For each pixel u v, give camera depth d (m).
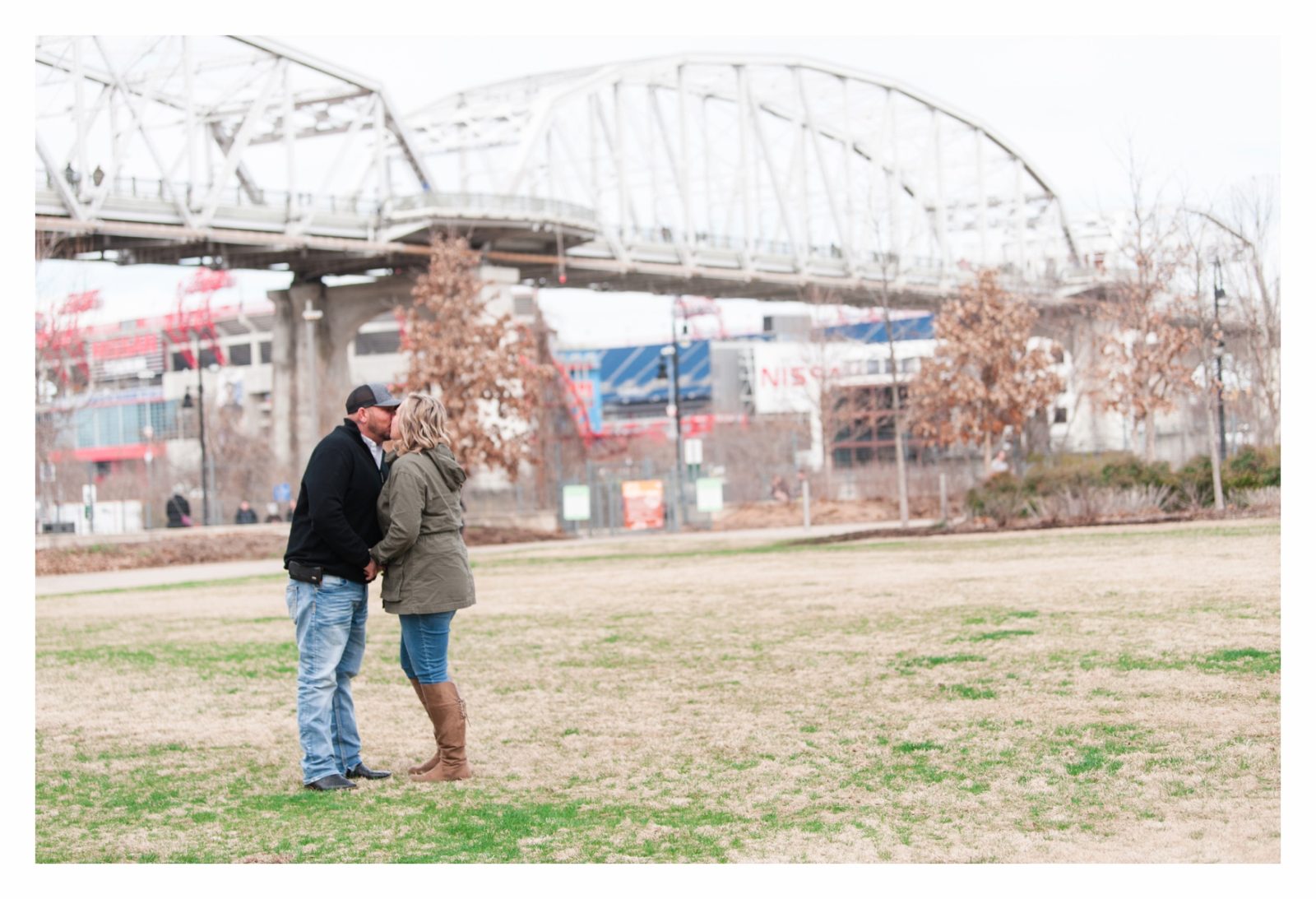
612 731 8.30
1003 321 45.25
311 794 7.16
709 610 14.83
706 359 102.12
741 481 55.38
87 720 9.37
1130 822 6.03
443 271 46.56
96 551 34.38
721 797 6.68
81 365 51.16
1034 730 7.65
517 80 76.50
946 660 10.08
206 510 50.62
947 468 49.91
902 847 5.83
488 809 6.68
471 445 45.62
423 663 7.36
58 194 49.28
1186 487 28.55
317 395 67.44
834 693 9.09
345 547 7.26
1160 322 35.22
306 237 59.06
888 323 34.38
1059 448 47.62
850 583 17.28
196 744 8.50
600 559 27.55
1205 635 10.48
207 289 107.44
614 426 94.00
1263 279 32.16
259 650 13.13
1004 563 18.72
